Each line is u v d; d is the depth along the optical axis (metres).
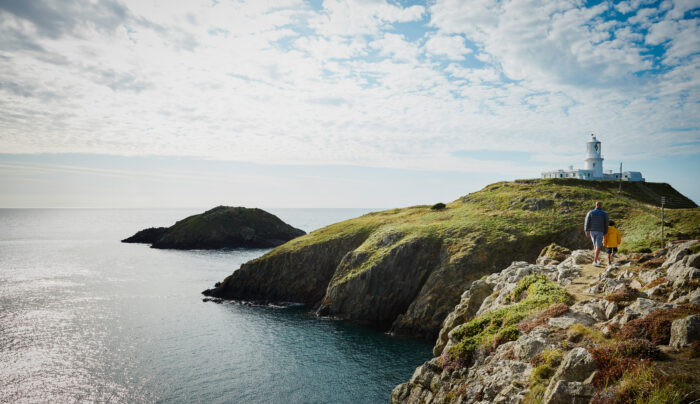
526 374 14.99
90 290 89.31
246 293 91.00
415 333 64.12
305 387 44.28
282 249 97.88
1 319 65.94
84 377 45.78
